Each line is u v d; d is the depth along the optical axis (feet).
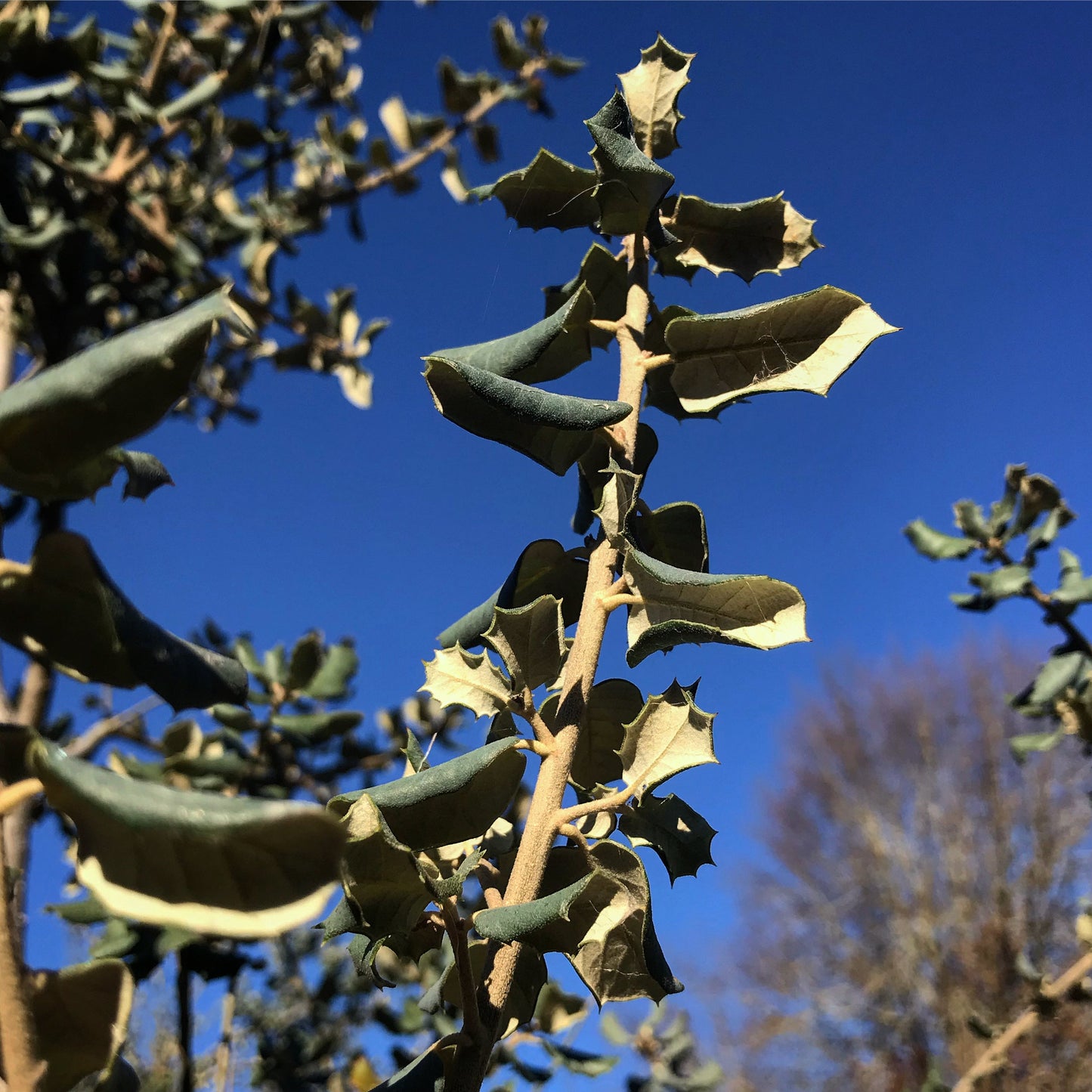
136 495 0.60
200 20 2.02
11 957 0.43
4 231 1.46
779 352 0.74
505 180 0.82
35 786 0.43
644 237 0.80
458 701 0.68
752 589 0.63
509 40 2.14
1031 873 8.59
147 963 1.19
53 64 1.50
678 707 0.68
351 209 2.18
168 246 1.92
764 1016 9.63
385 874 0.57
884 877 10.32
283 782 1.67
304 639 1.65
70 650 0.48
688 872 0.72
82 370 0.45
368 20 1.94
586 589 0.71
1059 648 1.56
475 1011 0.57
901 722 12.10
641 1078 1.63
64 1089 0.45
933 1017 7.41
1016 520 1.62
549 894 0.65
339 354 2.14
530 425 0.70
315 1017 1.72
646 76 0.85
